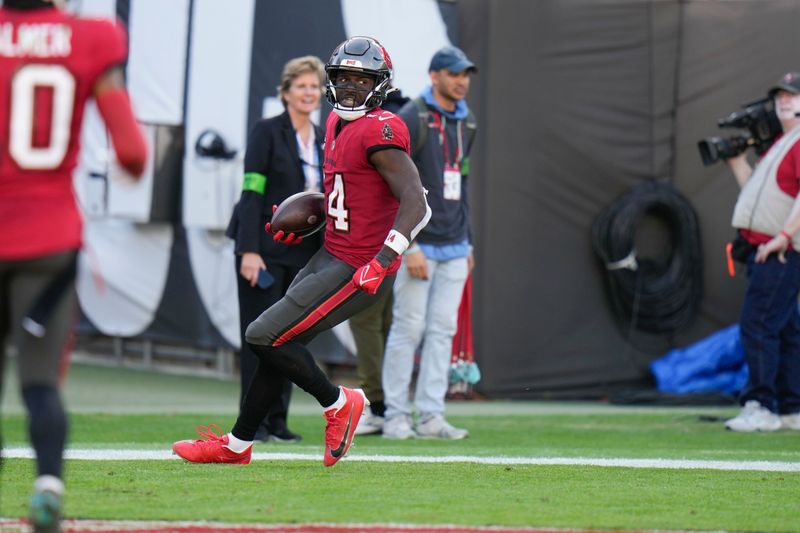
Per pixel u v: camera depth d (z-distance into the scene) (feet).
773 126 92.12
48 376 37.01
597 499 51.11
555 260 113.29
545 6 111.24
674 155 116.06
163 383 122.62
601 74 113.39
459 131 83.25
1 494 49.29
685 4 115.44
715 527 45.34
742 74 116.78
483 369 111.65
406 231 52.54
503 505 48.78
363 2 111.75
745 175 94.12
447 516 45.83
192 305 124.16
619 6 113.09
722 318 118.52
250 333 55.21
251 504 47.44
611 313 115.75
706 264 117.80
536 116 111.55
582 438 86.99
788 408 93.09
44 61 36.58
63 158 36.76
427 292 83.30
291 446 73.00
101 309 132.05
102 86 37.14
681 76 115.75
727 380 114.01
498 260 111.14
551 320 113.50
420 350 112.06
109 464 59.06
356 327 85.71
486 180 110.32
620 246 113.29
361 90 54.39
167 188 122.01
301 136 77.87
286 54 114.93
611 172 114.21
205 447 58.95
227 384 122.62
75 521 43.65
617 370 115.55
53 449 36.19
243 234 75.41
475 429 91.97
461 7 111.34
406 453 68.18
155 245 126.62
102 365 136.36
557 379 113.91
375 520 44.70
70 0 124.67
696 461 66.90
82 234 37.35
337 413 57.21
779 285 88.74
